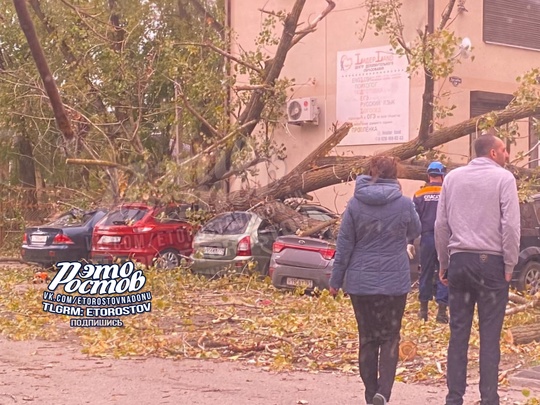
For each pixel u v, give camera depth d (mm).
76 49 21406
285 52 18531
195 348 10172
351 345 10094
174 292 15000
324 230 16156
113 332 11008
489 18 20156
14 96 22062
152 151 22031
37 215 25719
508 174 6551
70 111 19984
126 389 7980
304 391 7848
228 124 18031
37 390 7949
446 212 6738
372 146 20406
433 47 15641
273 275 15008
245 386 8086
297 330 11102
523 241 14812
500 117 15883
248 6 23078
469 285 6605
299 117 21203
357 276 6758
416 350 9305
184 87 19703
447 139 16672
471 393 7676
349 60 20812
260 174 21938
